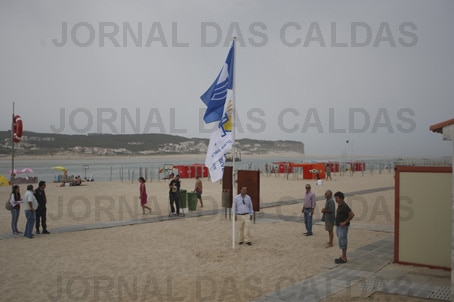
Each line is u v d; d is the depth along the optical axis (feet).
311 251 37.63
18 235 44.96
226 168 57.00
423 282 27.04
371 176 182.70
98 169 319.27
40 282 28.12
